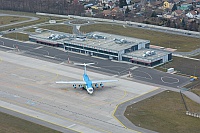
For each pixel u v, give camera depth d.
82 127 132.50
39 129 131.62
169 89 169.12
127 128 131.12
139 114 143.12
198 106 149.75
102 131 129.00
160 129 130.25
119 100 157.25
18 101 158.12
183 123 134.50
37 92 167.88
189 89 168.62
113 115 142.62
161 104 152.25
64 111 147.12
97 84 171.62
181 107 148.88
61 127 132.75
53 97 161.88
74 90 169.50
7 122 138.00
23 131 130.75
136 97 160.25
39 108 150.50
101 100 157.50
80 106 151.75
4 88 173.12
